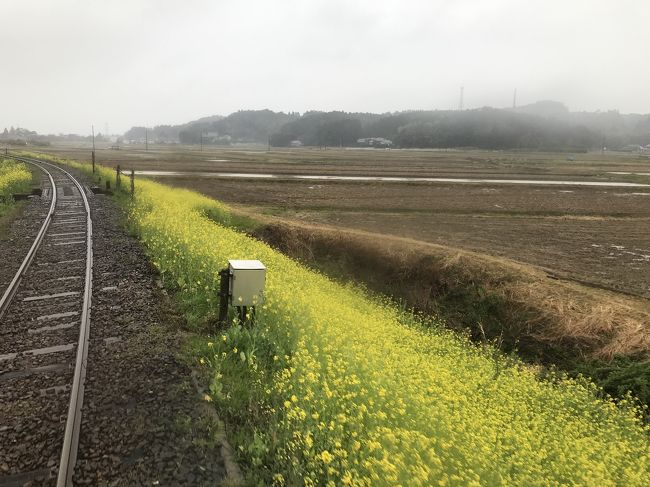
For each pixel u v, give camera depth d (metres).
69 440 4.75
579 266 16.92
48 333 7.60
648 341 10.87
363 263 18.34
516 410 7.07
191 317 8.12
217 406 5.53
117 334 7.47
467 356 10.37
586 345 11.59
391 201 33.59
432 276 16.27
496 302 14.11
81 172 41.59
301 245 19.56
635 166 88.31
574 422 7.13
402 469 3.87
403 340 9.59
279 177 49.38
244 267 7.83
